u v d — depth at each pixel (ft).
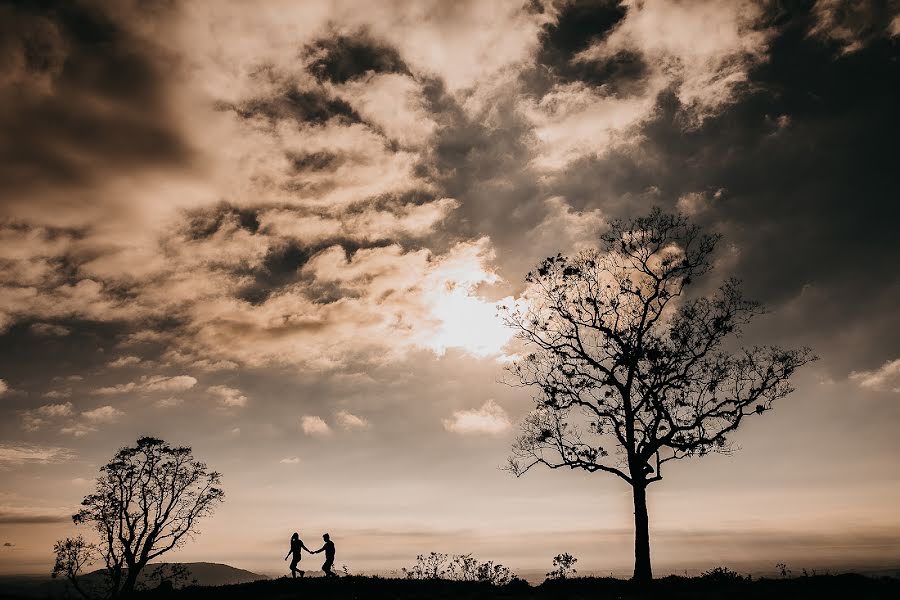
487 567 106.73
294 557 96.89
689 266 100.17
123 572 136.15
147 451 149.79
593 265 104.94
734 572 87.81
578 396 99.86
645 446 93.30
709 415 93.09
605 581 90.12
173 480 149.59
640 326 98.84
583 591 83.46
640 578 86.53
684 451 91.40
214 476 153.79
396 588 92.43
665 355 94.73
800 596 69.31
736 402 93.04
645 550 89.04
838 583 73.67
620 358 96.12
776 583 77.41
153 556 140.15
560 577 95.04
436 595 87.25
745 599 70.28
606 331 99.60
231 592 95.09
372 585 94.07
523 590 88.63
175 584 125.29
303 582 97.25
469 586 94.84
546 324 105.70
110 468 146.41
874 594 68.18
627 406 95.50
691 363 95.09
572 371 101.24
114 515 141.79
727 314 95.61
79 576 133.39
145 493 146.51
